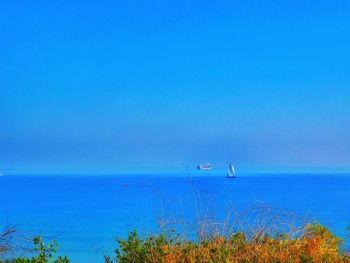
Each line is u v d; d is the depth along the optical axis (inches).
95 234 1537.9
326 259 343.6
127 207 2512.3
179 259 346.3
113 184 6766.7
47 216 2207.2
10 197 3735.2
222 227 393.4
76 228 1738.4
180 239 380.2
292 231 386.3
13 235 421.4
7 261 389.1
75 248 1256.2
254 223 399.5
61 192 4527.6
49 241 1352.1
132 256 361.7
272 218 401.4
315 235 367.6
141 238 381.7
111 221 1875.0
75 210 2490.2
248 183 5900.6
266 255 343.6
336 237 379.9
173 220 394.3
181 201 422.3
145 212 2098.9
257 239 381.7
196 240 386.0
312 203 2341.3
